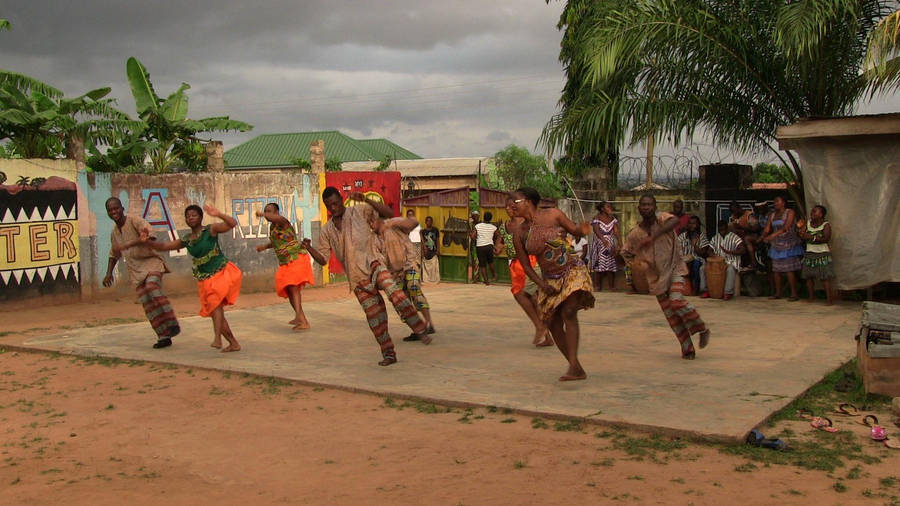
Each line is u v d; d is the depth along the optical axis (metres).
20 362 8.71
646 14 13.73
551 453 5.09
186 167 20.58
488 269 17.88
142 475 4.92
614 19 13.91
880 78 13.05
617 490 4.40
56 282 13.87
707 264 13.38
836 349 8.37
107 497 4.52
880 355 6.21
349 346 9.09
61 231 13.93
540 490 4.44
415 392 6.63
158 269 9.15
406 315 8.25
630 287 14.49
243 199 16.70
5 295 13.12
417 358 8.22
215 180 16.20
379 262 7.96
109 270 9.04
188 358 8.40
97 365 8.37
